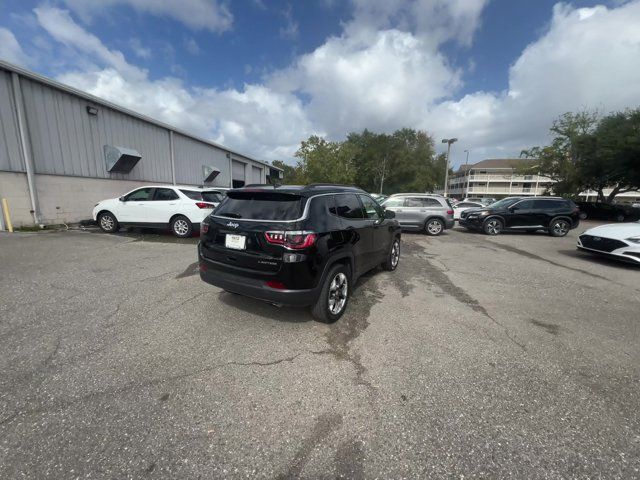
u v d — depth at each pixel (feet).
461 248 28.68
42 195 31.17
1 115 27.58
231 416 6.75
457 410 7.09
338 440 6.19
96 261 19.26
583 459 5.86
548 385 8.09
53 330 10.36
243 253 10.44
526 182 230.68
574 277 18.74
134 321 11.18
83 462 5.55
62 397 7.16
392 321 11.82
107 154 38.06
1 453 5.65
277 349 9.53
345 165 118.11
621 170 67.15
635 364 9.18
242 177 89.56
